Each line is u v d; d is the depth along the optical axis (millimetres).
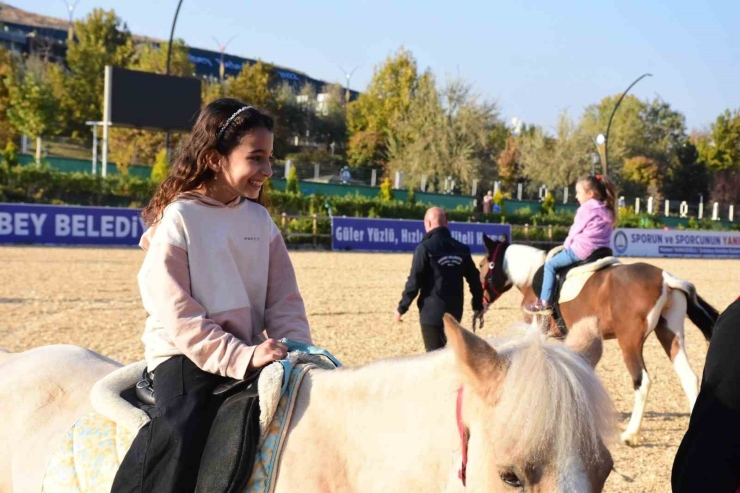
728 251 33844
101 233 23453
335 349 9711
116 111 30000
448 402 2141
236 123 2512
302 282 16828
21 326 10312
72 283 14703
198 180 2580
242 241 2592
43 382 2885
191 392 2379
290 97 65938
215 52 111875
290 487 2279
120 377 2689
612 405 1878
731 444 2393
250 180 2545
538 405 1770
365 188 41938
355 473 2242
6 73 48938
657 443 6547
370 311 13078
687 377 7043
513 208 47906
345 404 2330
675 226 45688
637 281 7121
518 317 13328
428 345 6992
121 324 10758
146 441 2336
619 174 66375
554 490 1750
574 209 50062
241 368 2357
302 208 31859
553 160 59969
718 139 74000
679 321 7137
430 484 2098
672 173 74000
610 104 79250
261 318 2701
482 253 28766
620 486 5453
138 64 57625
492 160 54469
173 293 2395
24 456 2691
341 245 27438
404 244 28625
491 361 1911
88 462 2488
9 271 16062
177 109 30938
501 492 1829
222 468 2238
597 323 2174
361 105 70125
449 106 52750
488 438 1877
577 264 7809
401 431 2199
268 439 2336
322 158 63031
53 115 45531
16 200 28109
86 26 61125
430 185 51844
